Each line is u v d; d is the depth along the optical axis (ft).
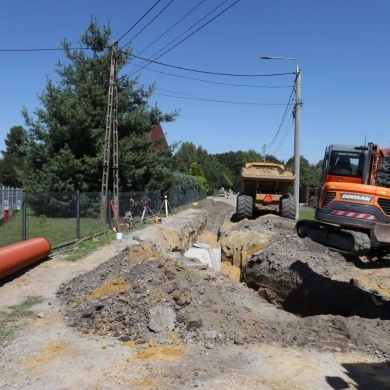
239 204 65.62
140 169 75.87
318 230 30.14
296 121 68.90
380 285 30.68
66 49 75.05
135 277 24.71
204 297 22.77
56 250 41.11
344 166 31.24
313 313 30.91
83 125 70.38
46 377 16.14
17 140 210.18
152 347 18.61
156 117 79.92
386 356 18.42
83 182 72.43
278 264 36.32
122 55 75.20
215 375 16.11
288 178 64.85
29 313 23.26
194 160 255.70
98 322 21.17
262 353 18.11
